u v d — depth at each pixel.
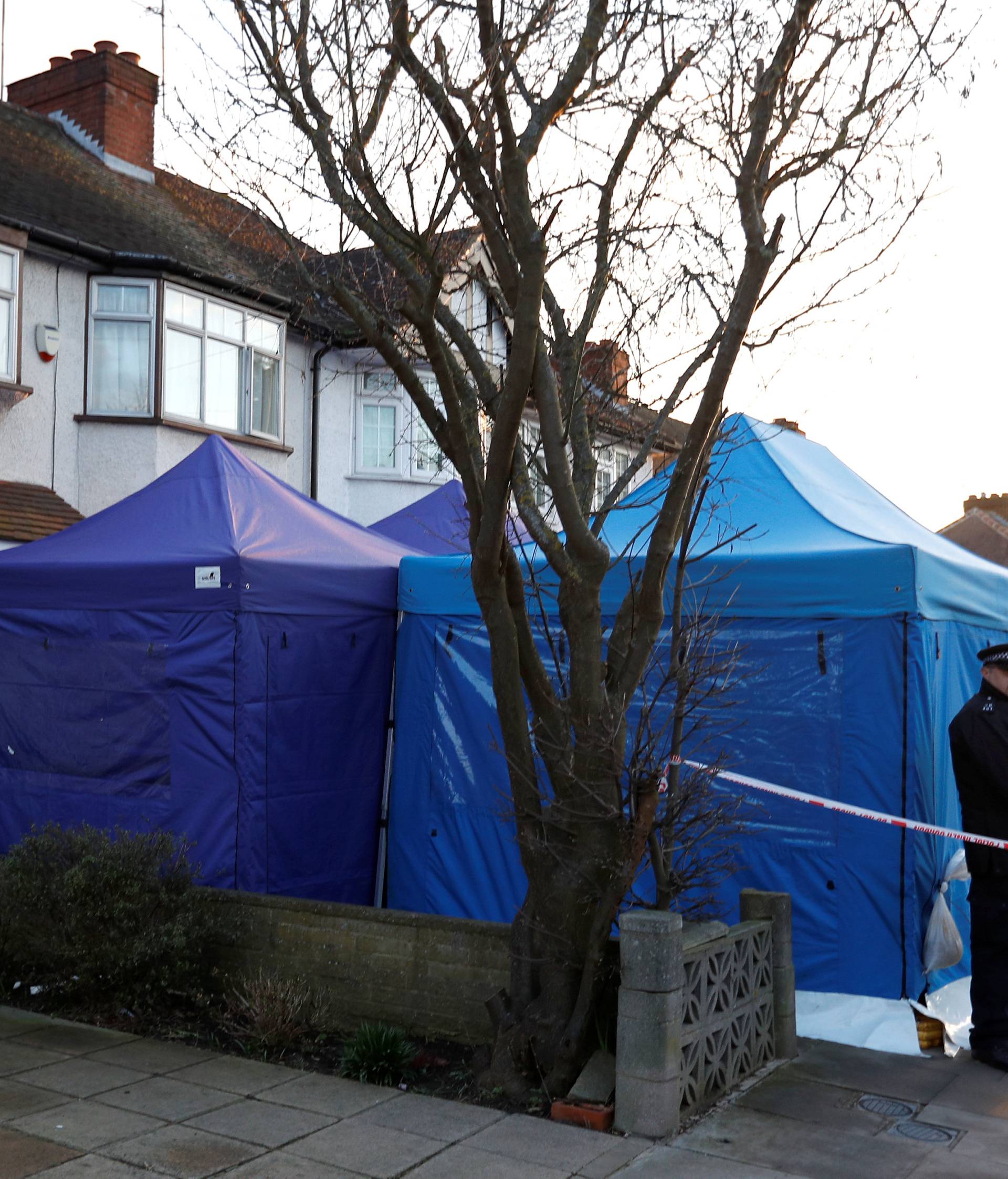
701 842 5.77
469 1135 4.46
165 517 7.67
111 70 16.22
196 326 13.93
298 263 5.30
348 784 7.49
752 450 7.49
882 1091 4.99
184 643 7.01
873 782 5.98
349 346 6.60
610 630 6.76
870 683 6.04
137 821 7.12
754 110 5.05
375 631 7.69
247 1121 4.57
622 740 4.89
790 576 6.20
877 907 5.90
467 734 7.31
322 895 7.27
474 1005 5.51
